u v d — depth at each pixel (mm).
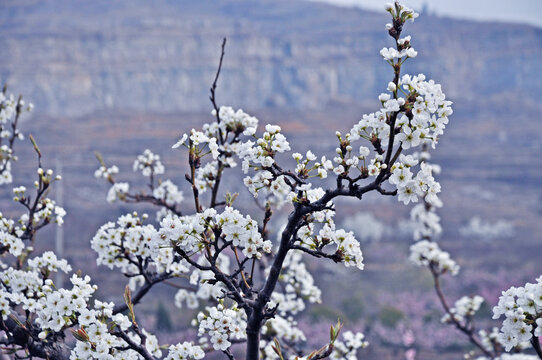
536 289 4000
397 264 74062
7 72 147250
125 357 4527
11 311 5102
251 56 187000
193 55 178500
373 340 40406
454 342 38812
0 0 173750
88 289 4445
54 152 109562
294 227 4164
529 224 114438
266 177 4207
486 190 141000
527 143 169750
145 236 5391
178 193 6824
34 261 4930
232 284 4191
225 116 5426
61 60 156750
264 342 6348
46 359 4863
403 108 3742
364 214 96750
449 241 101688
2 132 6508
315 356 4395
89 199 72188
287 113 173250
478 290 63375
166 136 128500
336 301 55125
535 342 4051
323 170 3971
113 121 135500
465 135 173250
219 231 4105
